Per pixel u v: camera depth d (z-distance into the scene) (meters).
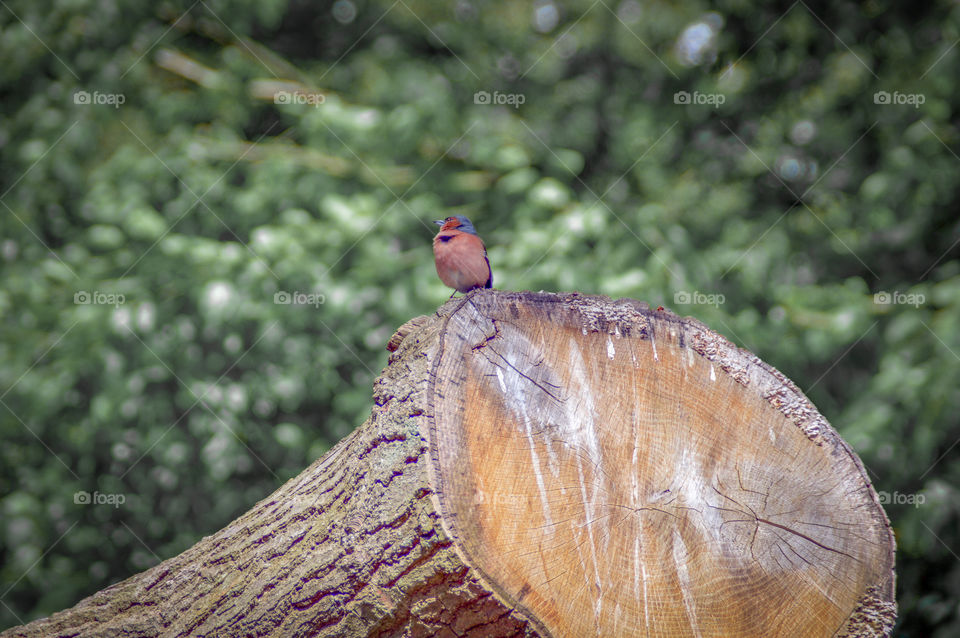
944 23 10.32
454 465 3.56
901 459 9.16
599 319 4.09
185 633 4.57
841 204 11.39
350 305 10.20
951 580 9.22
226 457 10.10
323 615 3.78
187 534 10.90
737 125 12.38
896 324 9.43
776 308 10.61
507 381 3.81
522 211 10.85
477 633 3.43
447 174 11.78
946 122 10.37
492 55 13.38
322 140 11.33
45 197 11.85
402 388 3.79
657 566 3.60
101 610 5.38
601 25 13.34
